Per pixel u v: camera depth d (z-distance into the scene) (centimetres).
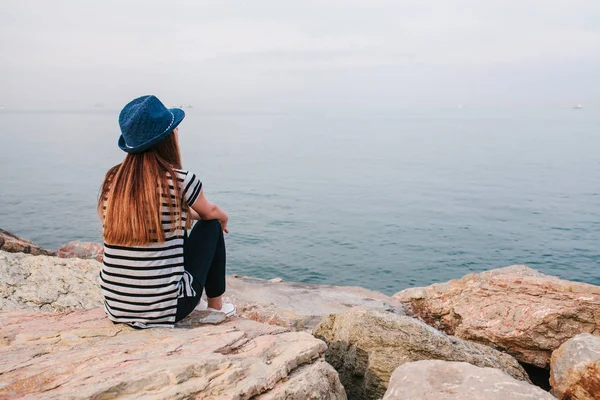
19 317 392
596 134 18475
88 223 3506
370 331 445
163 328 344
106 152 10681
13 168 7462
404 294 838
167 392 263
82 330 343
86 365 288
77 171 7119
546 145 13612
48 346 323
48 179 6169
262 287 830
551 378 454
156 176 316
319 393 314
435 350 434
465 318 697
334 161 9862
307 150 12794
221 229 383
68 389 256
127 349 311
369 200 5153
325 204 4888
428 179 7025
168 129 321
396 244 3178
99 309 411
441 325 752
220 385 279
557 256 2844
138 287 327
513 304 661
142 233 312
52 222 3538
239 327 383
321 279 2461
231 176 7356
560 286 653
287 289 839
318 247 3081
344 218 4125
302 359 332
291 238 3312
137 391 262
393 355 428
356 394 446
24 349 318
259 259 2788
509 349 630
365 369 436
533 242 3183
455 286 779
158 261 327
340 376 457
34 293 559
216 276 394
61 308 544
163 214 319
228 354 323
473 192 5678
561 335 604
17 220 3600
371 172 7962
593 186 6056
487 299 704
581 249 2989
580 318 602
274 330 382
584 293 629
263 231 3528
